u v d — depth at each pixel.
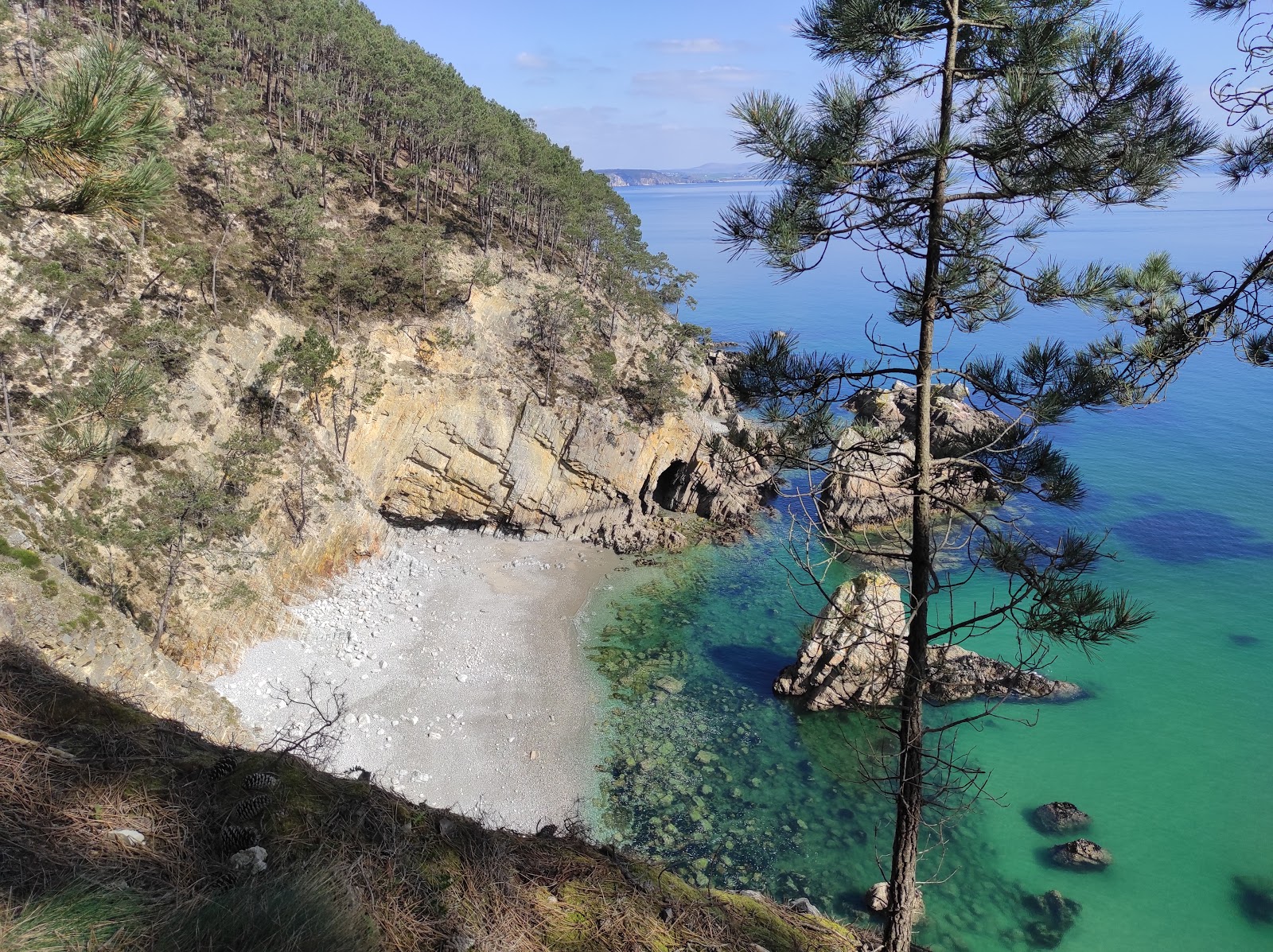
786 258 12.83
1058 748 39.84
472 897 9.12
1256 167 11.20
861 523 59.53
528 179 93.75
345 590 52.25
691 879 31.22
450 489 64.69
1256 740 40.16
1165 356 12.34
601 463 66.50
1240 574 56.72
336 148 86.38
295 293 62.16
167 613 38.88
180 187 63.72
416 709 40.00
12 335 42.47
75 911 6.98
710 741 40.00
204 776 9.66
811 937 11.95
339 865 8.41
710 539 66.44
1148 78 10.38
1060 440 84.75
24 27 62.34
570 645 49.03
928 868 32.50
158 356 47.31
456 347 66.62
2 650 10.81
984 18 11.97
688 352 86.06
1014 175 12.09
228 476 46.66
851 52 12.75
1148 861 32.94
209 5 90.31
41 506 36.19
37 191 9.09
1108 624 10.99
